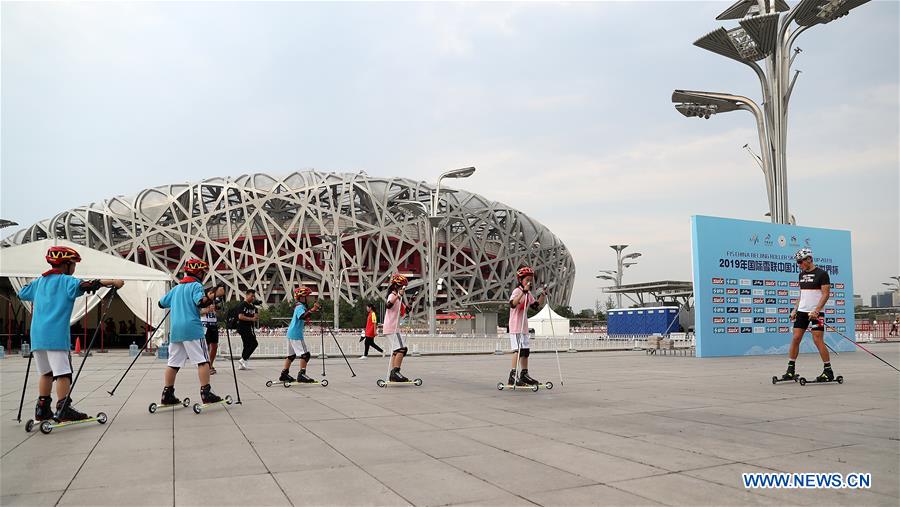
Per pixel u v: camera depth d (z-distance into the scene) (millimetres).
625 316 44875
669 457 5164
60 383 6938
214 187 90375
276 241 90500
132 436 6305
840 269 25844
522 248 101562
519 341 10828
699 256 22266
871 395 9500
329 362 19922
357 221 89625
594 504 3863
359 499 3996
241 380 13141
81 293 7152
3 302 34656
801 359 19562
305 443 5875
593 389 10719
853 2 24047
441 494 4102
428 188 94250
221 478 4551
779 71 26656
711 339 22219
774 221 26688
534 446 5664
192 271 8688
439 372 15312
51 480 4520
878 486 4254
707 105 28578
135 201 86125
